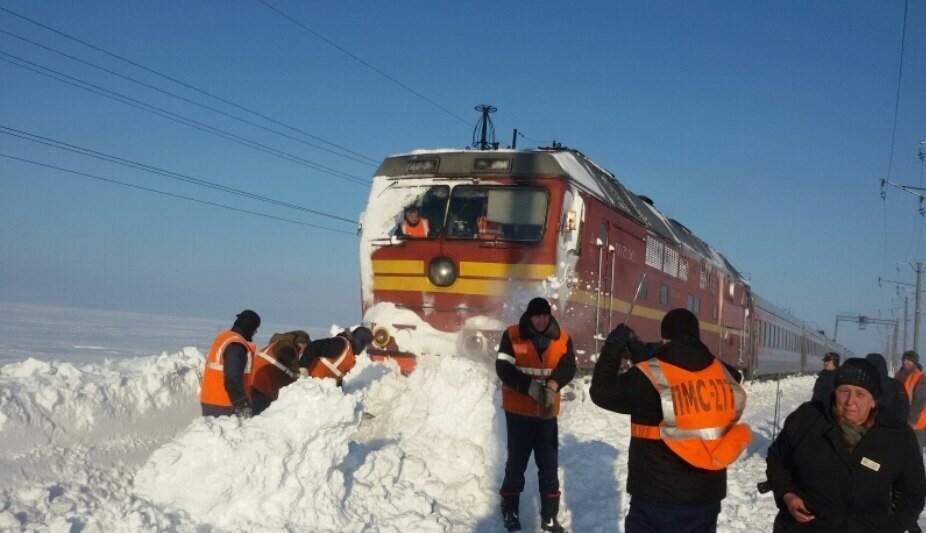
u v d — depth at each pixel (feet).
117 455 18.28
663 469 13.14
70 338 126.11
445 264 32.58
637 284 41.14
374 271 33.96
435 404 23.27
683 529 13.10
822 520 12.39
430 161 34.32
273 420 16.74
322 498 16.75
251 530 15.56
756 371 78.54
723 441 13.08
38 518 14.32
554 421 19.26
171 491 15.87
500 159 33.27
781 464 13.02
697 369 13.24
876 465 12.09
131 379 20.26
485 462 22.25
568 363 19.35
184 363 22.86
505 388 19.30
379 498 18.39
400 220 33.91
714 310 59.98
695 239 58.65
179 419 21.30
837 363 33.63
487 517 19.51
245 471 16.01
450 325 32.27
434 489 20.07
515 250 31.89
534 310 19.22
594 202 35.29
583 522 19.76
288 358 23.29
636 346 14.61
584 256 33.88
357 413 17.30
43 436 17.10
